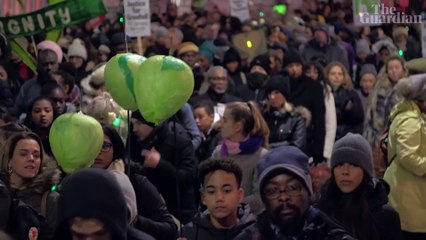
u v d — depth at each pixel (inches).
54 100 472.1
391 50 780.0
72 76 566.3
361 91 665.0
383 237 311.9
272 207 258.1
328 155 556.1
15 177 323.0
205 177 282.0
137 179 326.3
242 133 374.0
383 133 395.9
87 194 209.8
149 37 786.2
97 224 209.9
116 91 311.9
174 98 294.0
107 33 865.5
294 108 520.1
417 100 365.1
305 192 257.9
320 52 802.2
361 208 308.7
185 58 619.8
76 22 580.1
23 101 554.9
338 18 1044.5
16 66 660.1
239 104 377.4
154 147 389.1
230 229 283.9
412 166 361.4
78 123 299.4
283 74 576.7
